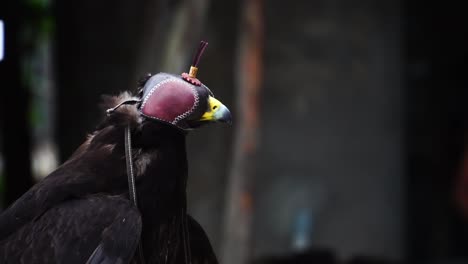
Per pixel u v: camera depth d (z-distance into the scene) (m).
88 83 12.95
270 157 12.88
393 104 13.34
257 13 10.94
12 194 12.47
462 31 14.63
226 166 12.12
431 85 14.66
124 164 5.71
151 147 5.68
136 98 5.76
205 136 12.17
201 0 9.88
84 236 5.49
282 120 12.91
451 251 14.72
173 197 5.75
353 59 13.09
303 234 12.73
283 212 12.86
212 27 12.16
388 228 13.45
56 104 13.26
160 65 9.84
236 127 11.09
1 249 5.59
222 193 12.16
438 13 14.59
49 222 5.57
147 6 10.08
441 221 14.74
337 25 12.99
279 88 12.87
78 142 13.05
